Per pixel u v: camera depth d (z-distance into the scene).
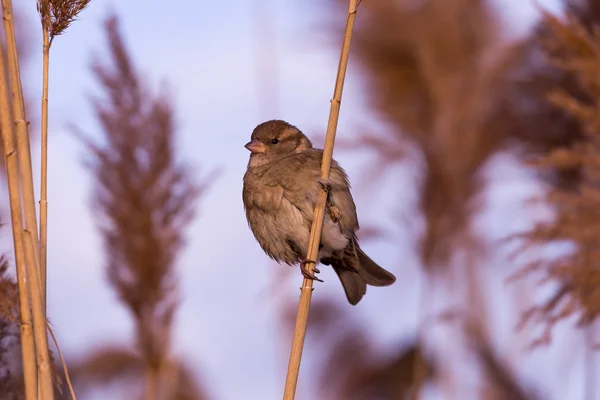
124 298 10.10
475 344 13.23
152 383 10.31
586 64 9.57
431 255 13.01
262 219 9.38
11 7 5.93
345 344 13.04
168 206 10.07
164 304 10.15
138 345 10.24
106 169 9.97
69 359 10.87
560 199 9.27
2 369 6.62
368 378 12.91
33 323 5.73
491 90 13.43
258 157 9.91
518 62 13.26
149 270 10.06
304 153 9.36
